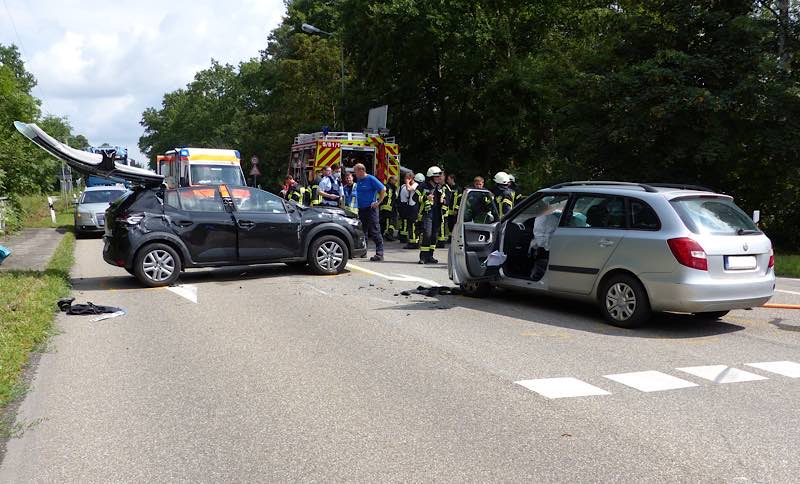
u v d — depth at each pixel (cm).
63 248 1563
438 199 1325
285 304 880
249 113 6544
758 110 1595
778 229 1805
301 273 1166
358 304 880
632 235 724
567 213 806
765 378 556
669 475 371
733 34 1611
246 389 527
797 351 647
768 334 719
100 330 731
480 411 474
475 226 905
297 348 652
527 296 943
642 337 701
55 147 1032
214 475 375
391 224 1884
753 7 1711
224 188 1094
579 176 1869
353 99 3116
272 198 1124
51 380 551
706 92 1516
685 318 801
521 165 2788
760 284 715
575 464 386
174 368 586
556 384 537
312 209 1161
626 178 1783
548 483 362
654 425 447
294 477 371
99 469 384
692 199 727
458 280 912
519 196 1571
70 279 1088
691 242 684
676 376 561
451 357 618
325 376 560
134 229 1014
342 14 2845
